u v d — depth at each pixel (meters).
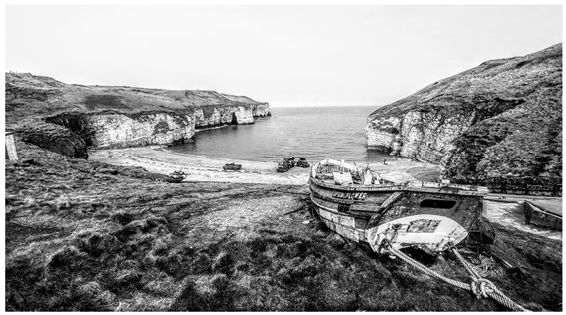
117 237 12.44
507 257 12.99
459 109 51.03
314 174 19.64
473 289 9.95
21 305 8.23
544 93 39.28
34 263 9.94
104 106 89.38
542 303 10.23
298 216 17.52
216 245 12.61
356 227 12.65
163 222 15.02
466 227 11.45
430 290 10.24
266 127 138.00
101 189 21.94
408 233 11.62
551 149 27.94
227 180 36.34
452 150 37.66
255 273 10.76
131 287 9.59
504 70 61.62
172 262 11.10
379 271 11.12
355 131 107.62
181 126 92.88
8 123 55.56
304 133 106.50
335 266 11.33
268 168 49.66
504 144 31.58
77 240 11.58
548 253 13.88
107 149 74.50
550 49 58.81
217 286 9.79
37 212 14.66
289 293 9.84
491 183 25.64
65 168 28.61
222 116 150.25
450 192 10.45
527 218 18.92
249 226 15.10
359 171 19.45
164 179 32.31
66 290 9.01
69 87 118.50
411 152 59.12
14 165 24.50
